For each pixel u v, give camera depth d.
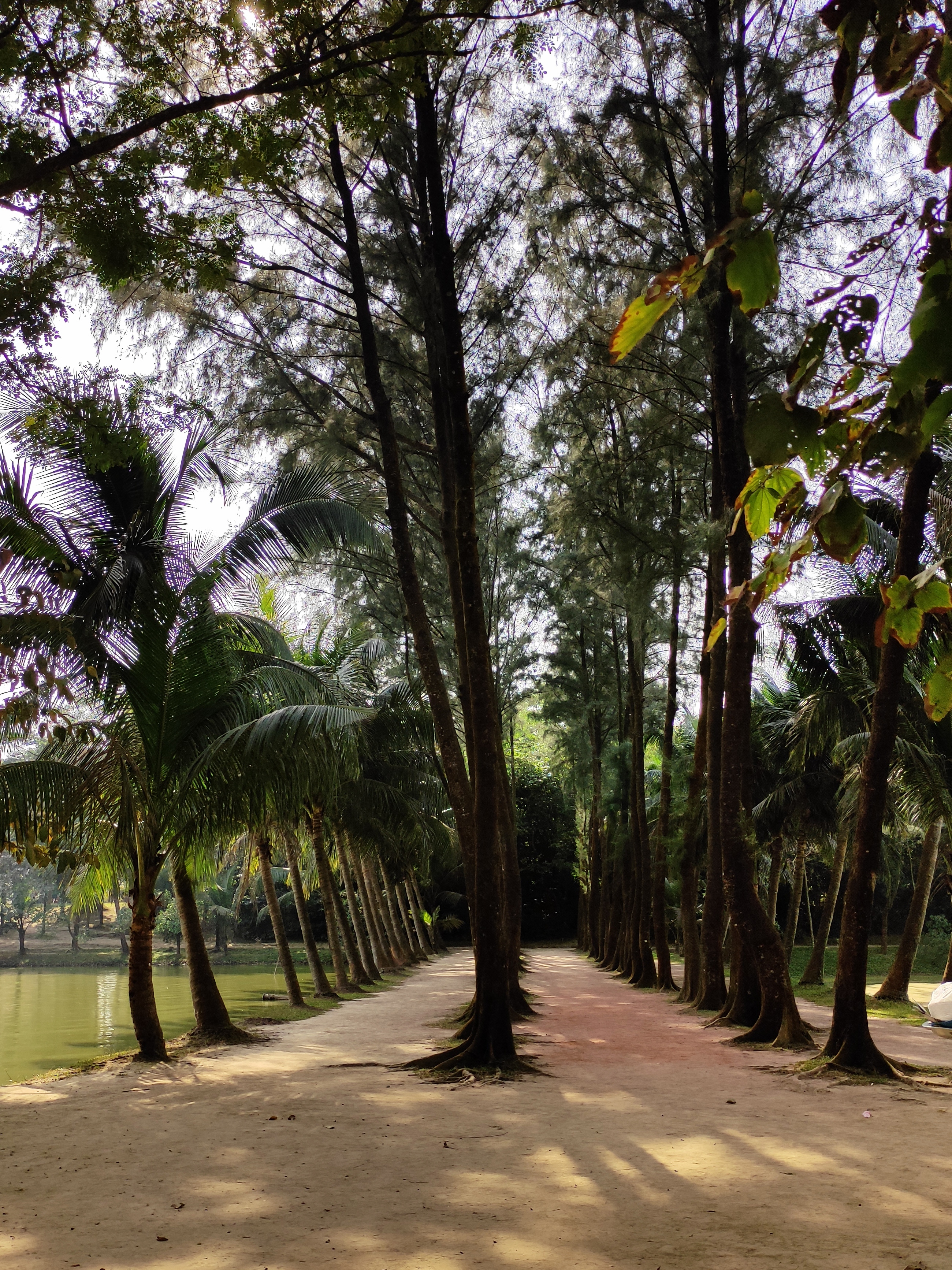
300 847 29.47
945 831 26.14
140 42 7.62
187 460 14.06
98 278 8.59
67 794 12.64
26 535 12.23
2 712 6.61
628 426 20.83
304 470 15.19
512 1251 5.23
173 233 8.55
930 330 1.26
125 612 13.28
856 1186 6.54
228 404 16.27
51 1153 7.85
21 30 7.32
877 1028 17.25
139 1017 13.45
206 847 14.62
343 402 17.12
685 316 16.59
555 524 18.97
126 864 13.77
